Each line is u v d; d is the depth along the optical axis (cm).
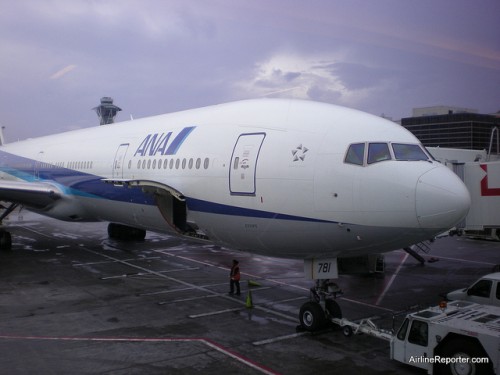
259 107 1243
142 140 1627
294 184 1031
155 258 2117
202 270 1858
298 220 1029
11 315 1234
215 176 1210
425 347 869
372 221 938
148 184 1360
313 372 880
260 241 1140
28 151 2573
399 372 888
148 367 900
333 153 1003
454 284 1644
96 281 1647
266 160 1093
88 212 1984
